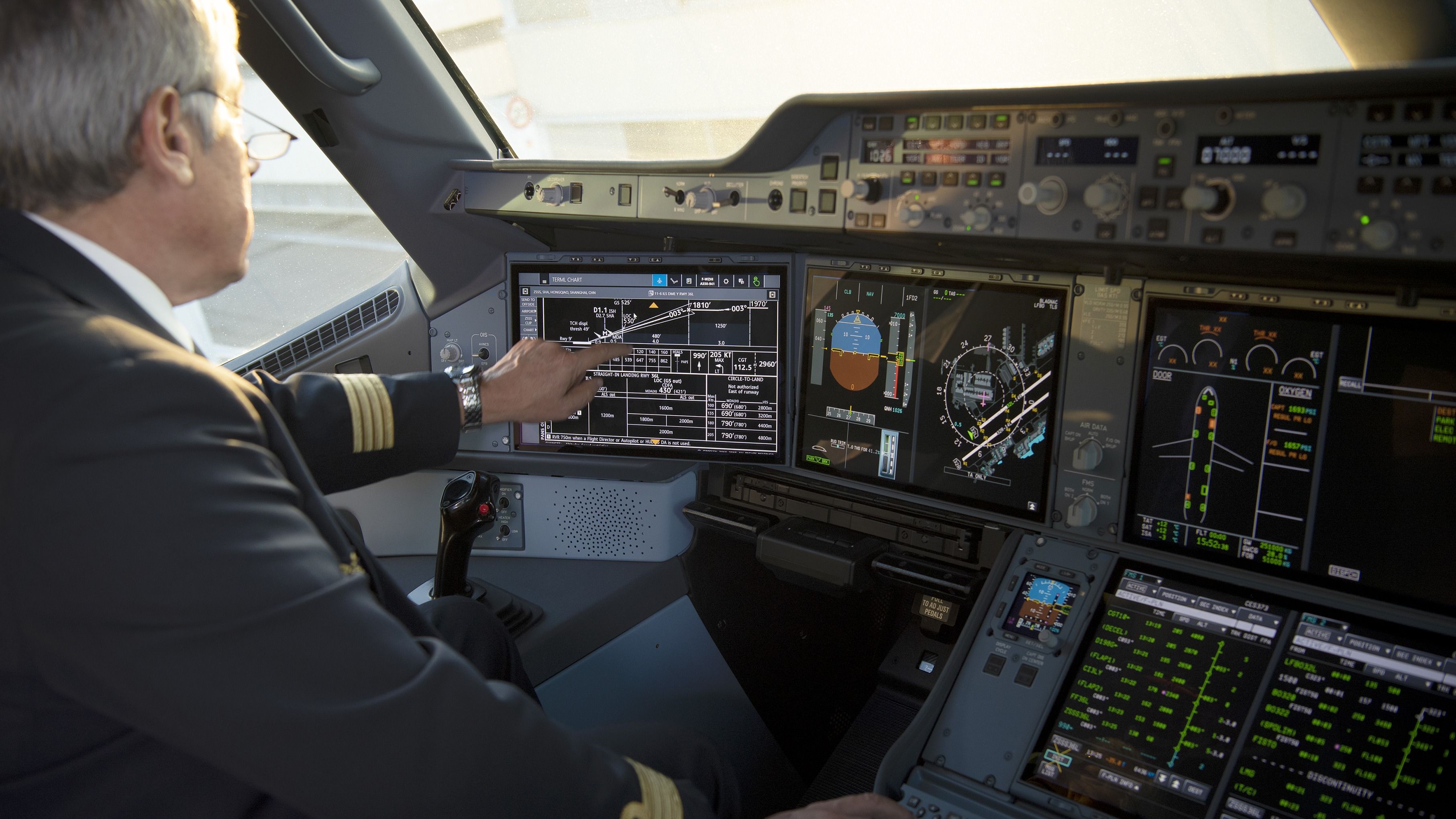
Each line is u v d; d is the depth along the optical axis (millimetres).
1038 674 1623
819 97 1489
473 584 2131
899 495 1982
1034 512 1805
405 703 769
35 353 718
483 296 2305
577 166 1894
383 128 2053
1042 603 1708
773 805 2201
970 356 1835
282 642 731
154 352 770
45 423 692
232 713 712
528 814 839
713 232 1890
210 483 738
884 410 1968
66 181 806
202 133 884
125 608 691
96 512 688
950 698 1647
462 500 1912
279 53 1875
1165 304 1602
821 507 2119
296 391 1569
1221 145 1253
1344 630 1466
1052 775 1504
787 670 2357
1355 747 1370
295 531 792
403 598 1147
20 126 773
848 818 1195
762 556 2131
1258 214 1238
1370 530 1463
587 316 2199
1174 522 1645
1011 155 1424
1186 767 1441
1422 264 1141
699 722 2258
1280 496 1536
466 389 1834
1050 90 1339
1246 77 1189
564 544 2359
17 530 686
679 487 2299
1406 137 1129
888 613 2291
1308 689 1438
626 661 2131
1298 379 1499
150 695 703
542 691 1961
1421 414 1401
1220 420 1577
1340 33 1538
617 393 2205
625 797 941
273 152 1481
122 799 809
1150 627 1599
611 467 2297
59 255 820
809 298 2029
